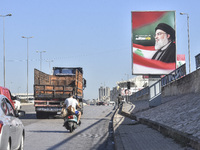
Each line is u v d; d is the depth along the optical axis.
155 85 28.59
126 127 17.42
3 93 20.44
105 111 39.41
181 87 28.89
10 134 7.88
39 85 25.33
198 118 12.66
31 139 13.71
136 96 69.38
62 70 32.47
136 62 29.17
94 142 12.98
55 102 25.28
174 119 15.34
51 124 20.94
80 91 30.39
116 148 10.62
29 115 30.38
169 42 29.28
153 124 15.85
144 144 10.79
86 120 24.62
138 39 29.34
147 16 29.44
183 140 9.92
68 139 13.79
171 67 29.09
